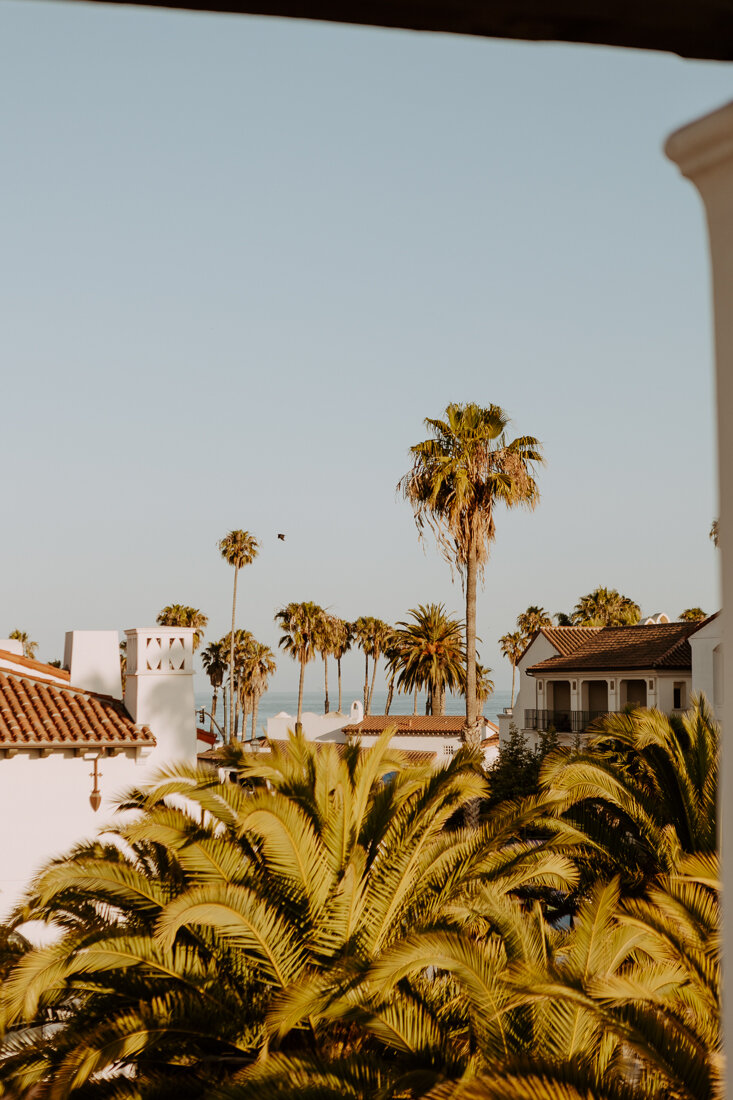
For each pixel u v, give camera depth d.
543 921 10.65
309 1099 8.48
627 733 17.66
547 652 53.50
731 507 1.56
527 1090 6.05
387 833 13.27
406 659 76.50
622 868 16.64
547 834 18.67
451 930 9.11
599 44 1.53
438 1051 8.88
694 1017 8.29
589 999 6.81
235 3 1.43
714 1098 6.49
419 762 14.67
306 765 13.61
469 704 35.91
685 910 9.55
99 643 22.73
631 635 51.12
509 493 35.81
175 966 11.65
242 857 12.64
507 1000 8.49
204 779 13.33
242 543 93.44
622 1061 8.12
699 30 1.48
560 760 17.59
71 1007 12.41
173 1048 11.74
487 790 13.53
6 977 12.00
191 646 21.47
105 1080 11.29
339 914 12.05
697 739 17.28
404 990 10.39
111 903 12.70
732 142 1.50
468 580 36.12
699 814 16.88
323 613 100.81
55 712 20.94
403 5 1.42
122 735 20.30
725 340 1.57
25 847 19.56
